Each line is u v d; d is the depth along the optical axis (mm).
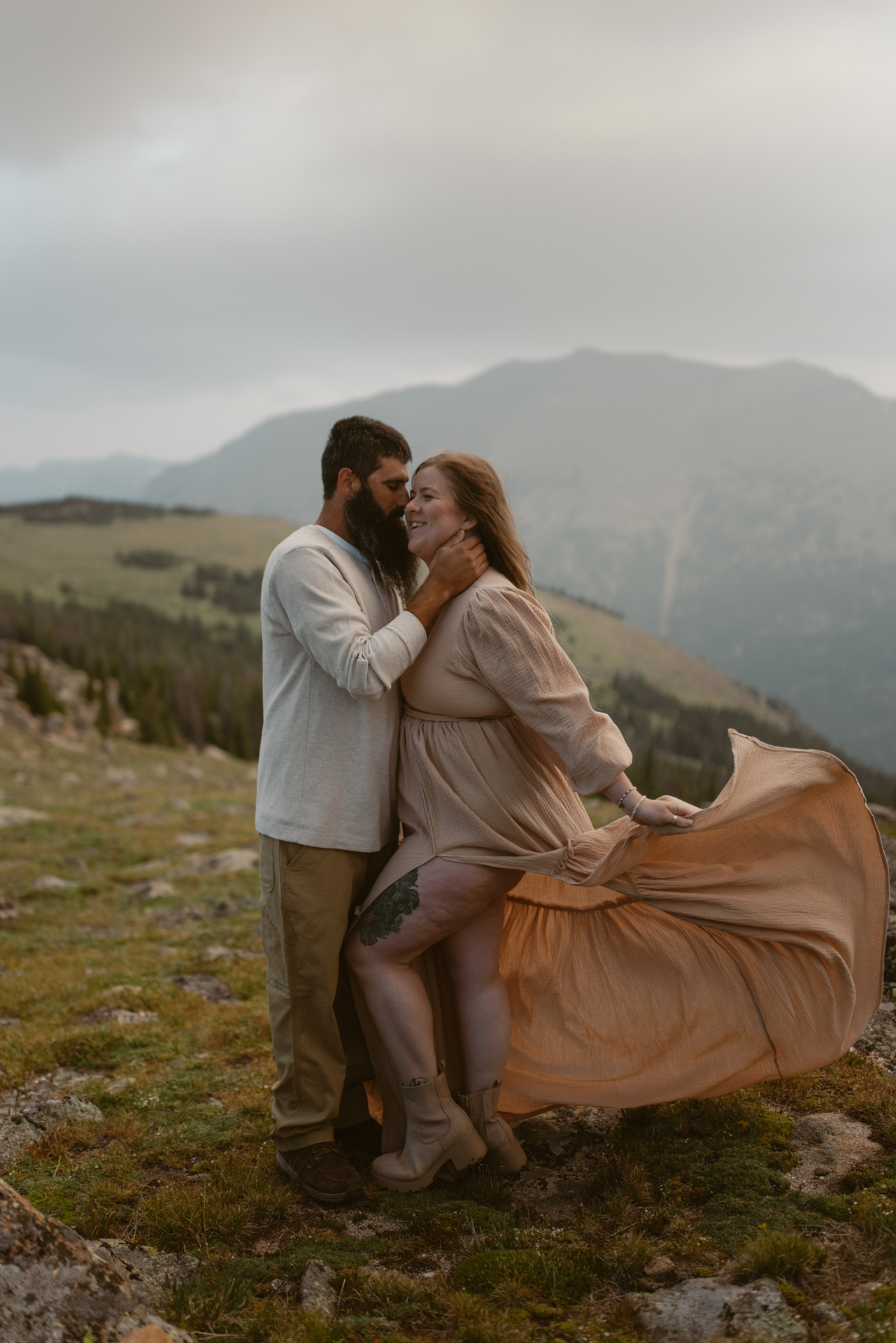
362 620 3236
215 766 49844
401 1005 3289
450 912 3258
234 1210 3100
